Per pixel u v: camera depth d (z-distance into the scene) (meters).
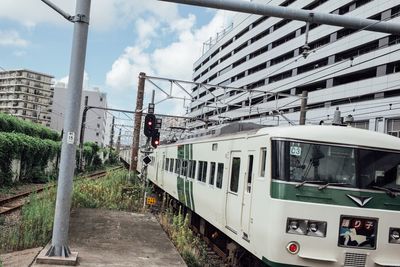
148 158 20.02
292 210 7.27
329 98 49.88
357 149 7.71
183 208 17.70
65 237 7.72
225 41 82.44
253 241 8.20
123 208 15.64
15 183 23.89
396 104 40.25
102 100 105.06
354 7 48.44
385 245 7.41
